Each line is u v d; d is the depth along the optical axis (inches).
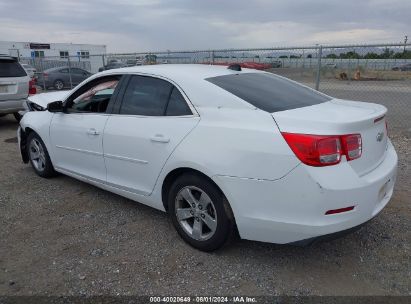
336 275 128.5
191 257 139.6
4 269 134.2
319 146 113.3
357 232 156.0
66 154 197.5
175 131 141.6
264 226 123.2
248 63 380.2
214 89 139.3
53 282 126.6
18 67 370.0
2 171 241.6
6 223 169.3
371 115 128.1
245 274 129.4
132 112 161.6
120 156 163.9
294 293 119.7
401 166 238.7
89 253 143.6
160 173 147.6
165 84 152.9
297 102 143.3
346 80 355.3
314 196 113.3
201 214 139.2
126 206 185.5
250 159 122.0
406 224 162.6
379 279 126.3
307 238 117.2
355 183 116.3
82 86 188.1
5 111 362.0
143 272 131.3
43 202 191.6
